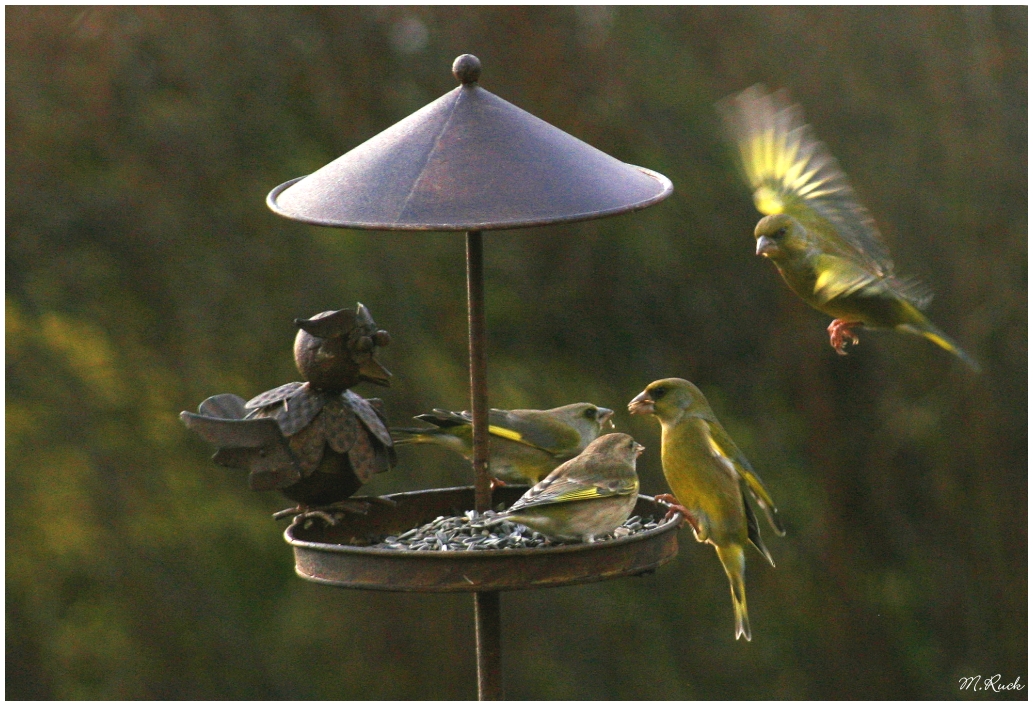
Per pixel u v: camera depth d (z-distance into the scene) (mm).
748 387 17875
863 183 17391
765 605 17844
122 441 15125
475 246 6160
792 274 6723
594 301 17047
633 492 5934
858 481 18297
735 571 7066
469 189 5246
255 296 15258
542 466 7301
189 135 15094
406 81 15953
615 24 16906
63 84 14852
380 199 5285
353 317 5961
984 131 17453
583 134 16500
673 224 17156
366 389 15258
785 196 7008
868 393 18344
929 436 18141
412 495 6508
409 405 15367
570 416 7422
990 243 17469
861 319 6703
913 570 18391
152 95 15062
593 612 17016
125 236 15086
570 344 16906
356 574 5434
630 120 16766
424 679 16156
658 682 16875
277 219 15266
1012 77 17375
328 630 15938
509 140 5500
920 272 17469
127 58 14898
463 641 16328
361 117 15742
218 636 15352
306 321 5926
